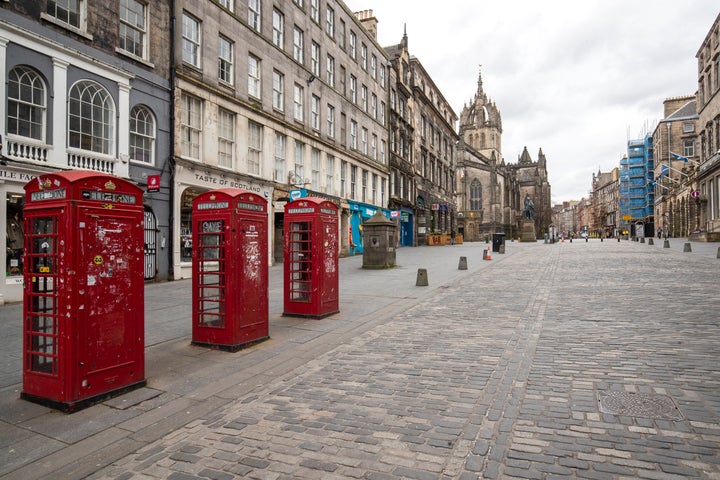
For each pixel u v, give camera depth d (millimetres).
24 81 12125
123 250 5449
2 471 3754
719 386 5074
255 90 21984
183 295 12984
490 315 9664
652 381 5305
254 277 7703
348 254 31094
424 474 3514
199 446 4129
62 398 4914
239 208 7406
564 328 8195
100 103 14266
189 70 17859
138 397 5332
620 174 113938
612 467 3504
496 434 4129
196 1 18156
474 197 85250
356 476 3518
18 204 12055
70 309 4906
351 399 5129
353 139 33375
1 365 6535
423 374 5891
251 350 7348
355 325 9109
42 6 12500
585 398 4875
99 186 5168
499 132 106812
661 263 20578
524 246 47594
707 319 8477
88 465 3844
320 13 28344
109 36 14555
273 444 4113
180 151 17312
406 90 44719
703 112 46500
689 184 48625
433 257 28656
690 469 3438
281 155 24047
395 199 40562
